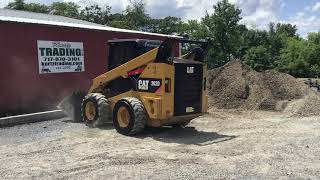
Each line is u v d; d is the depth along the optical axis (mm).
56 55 15672
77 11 59750
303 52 73688
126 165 8234
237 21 61094
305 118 14297
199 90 11539
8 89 13984
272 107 16438
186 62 11141
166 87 10742
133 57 11898
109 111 12141
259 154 9188
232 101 16984
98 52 17531
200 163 8430
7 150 9422
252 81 17984
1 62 13734
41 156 8914
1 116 13867
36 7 58500
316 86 25859
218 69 19047
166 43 10812
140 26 61219
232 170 7977
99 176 7551
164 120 10922
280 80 18312
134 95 11406
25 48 14484
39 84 15047
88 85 17062
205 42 11680
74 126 12477
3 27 13758
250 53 66062
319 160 8773
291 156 9047
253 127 12539
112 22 57094
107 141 10375
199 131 11945
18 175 7617
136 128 10875
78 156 8906
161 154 9109
